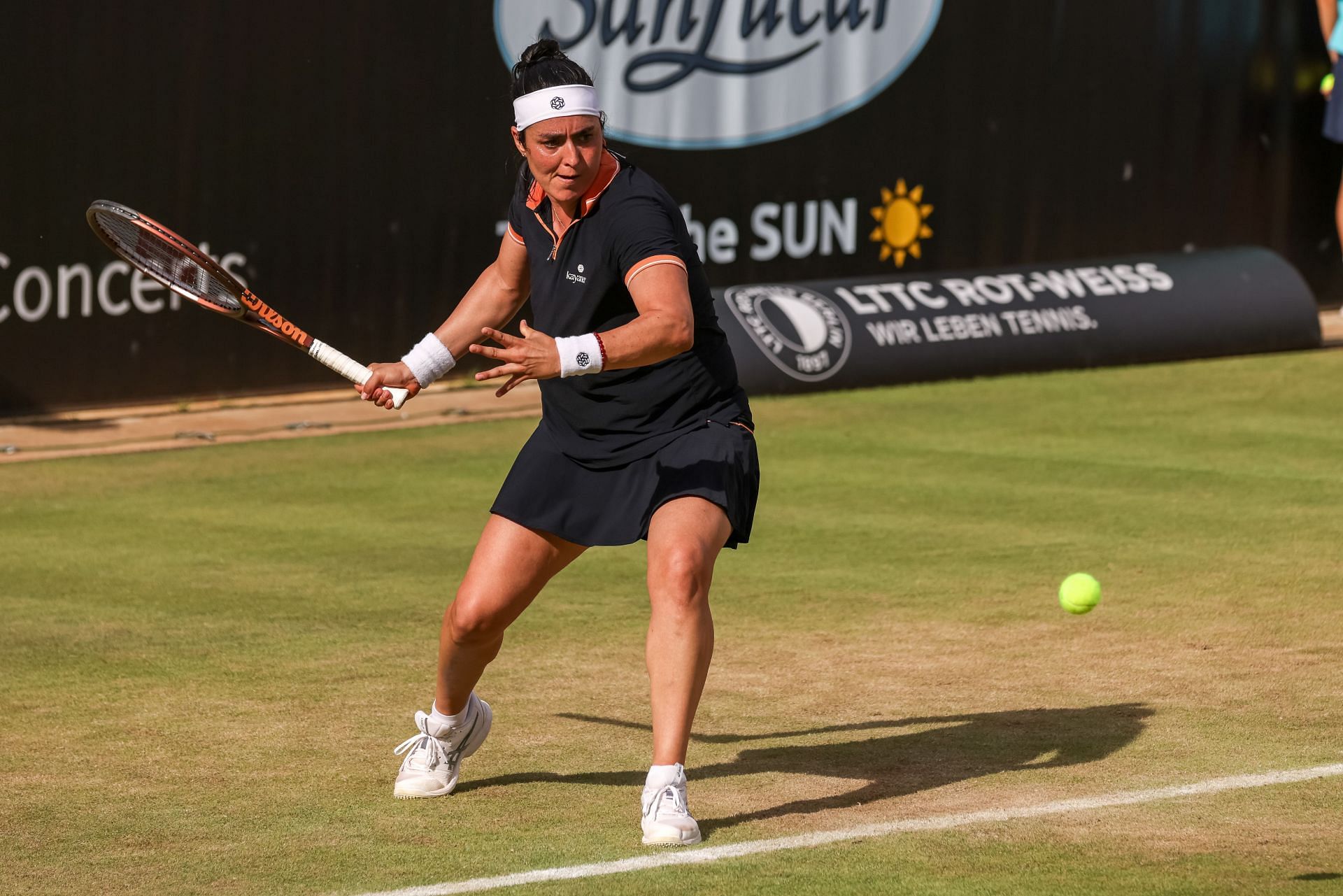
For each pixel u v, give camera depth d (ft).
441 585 83.66
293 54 134.21
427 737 54.65
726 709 63.93
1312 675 66.85
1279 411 127.34
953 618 76.23
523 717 63.21
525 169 52.65
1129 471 107.55
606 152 50.31
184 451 118.42
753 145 151.84
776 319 136.26
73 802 54.39
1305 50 174.19
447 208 141.79
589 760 58.44
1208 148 171.32
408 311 141.18
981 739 59.88
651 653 49.65
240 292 53.01
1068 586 59.21
